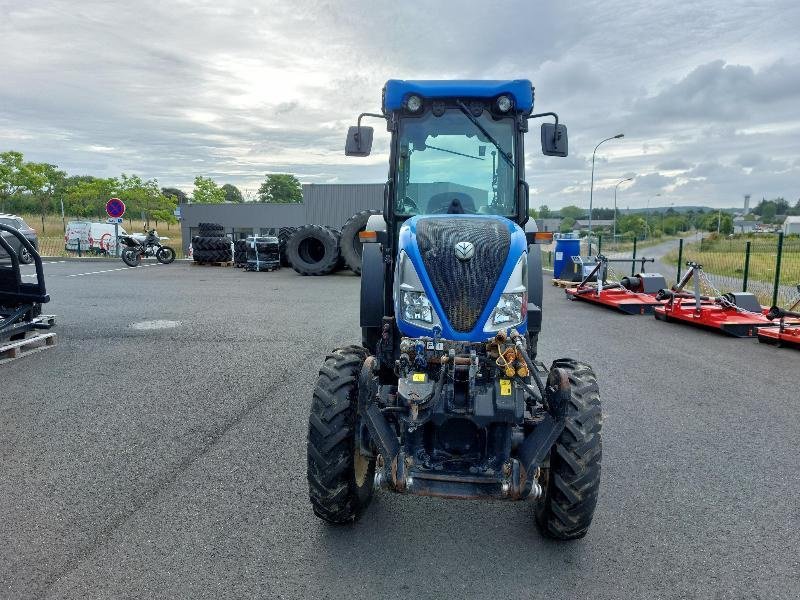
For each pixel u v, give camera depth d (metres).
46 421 4.98
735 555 3.19
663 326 9.90
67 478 3.94
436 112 4.62
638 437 4.84
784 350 8.12
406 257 3.40
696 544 3.29
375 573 3.00
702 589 2.89
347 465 3.19
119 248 23.89
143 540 3.22
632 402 5.75
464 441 3.16
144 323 9.40
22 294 7.28
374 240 4.73
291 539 3.29
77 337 8.27
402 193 4.67
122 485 3.86
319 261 17.72
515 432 3.19
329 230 17.56
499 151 4.62
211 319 9.85
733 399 5.88
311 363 6.99
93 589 2.80
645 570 3.05
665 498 3.82
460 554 3.19
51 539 3.21
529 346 4.92
